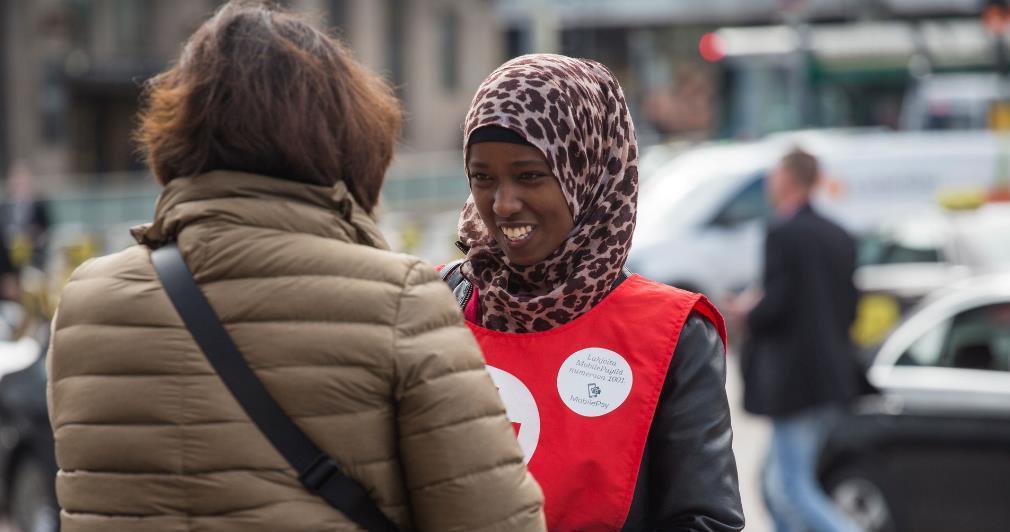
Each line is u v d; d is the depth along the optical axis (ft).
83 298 9.61
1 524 35.40
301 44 10.00
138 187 159.94
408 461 9.30
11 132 145.38
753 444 43.34
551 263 11.13
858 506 30.99
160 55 168.25
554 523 10.85
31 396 34.09
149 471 9.11
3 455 34.83
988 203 64.23
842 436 31.01
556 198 10.93
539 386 11.08
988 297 31.30
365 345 9.18
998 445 30.07
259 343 9.14
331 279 9.31
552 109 10.81
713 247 67.62
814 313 28.32
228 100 9.69
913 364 31.22
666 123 183.11
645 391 10.85
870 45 127.34
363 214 9.98
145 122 10.05
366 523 9.27
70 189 150.00
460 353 9.46
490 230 11.23
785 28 127.13
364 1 200.13
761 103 178.40
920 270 52.47
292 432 9.08
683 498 10.71
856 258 29.22
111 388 9.27
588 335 11.12
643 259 66.90
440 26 226.99
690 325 11.15
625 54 215.10
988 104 127.03
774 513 28.99
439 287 9.66
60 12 151.64
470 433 9.30
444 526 9.26
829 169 70.79
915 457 30.55
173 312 9.28
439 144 224.53
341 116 10.00
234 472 9.03
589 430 10.88
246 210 9.48
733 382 54.54
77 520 9.34
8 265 62.18
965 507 30.25
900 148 71.36
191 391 9.11
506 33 254.27
